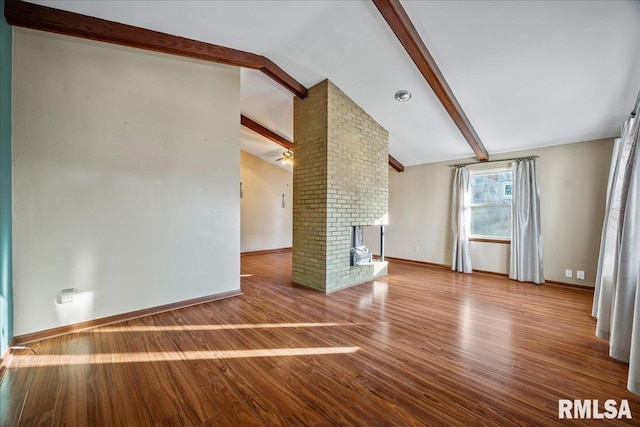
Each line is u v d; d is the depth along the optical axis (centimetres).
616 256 229
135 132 280
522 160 442
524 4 219
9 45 212
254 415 149
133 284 280
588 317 290
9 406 154
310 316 290
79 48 249
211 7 234
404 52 297
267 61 339
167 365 196
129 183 277
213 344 227
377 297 356
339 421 146
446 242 546
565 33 234
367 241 685
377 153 456
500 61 279
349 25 274
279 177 803
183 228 314
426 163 575
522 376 186
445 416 149
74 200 247
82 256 252
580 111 329
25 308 226
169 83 303
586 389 173
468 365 199
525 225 436
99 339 234
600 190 380
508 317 289
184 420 146
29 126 226
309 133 398
